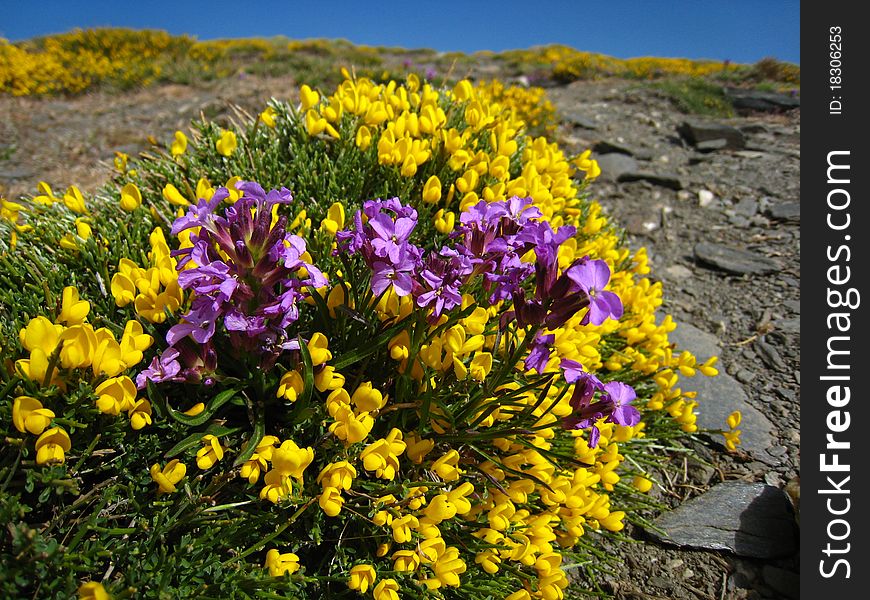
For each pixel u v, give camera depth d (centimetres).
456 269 22
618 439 30
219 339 23
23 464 19
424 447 24
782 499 37
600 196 87
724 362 52
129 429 22
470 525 26
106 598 18
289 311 21
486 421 25
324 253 28
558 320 21
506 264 22
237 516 22
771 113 149
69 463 21
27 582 18
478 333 24
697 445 42
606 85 188
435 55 371
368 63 254
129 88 178
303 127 38
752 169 95
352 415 22
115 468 22
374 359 26
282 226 20
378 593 21
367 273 25
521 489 25
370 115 36
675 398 39
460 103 46
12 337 22
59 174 97
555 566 25
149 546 20
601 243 44
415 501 23
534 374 27
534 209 24
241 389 23
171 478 20
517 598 23
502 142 37
